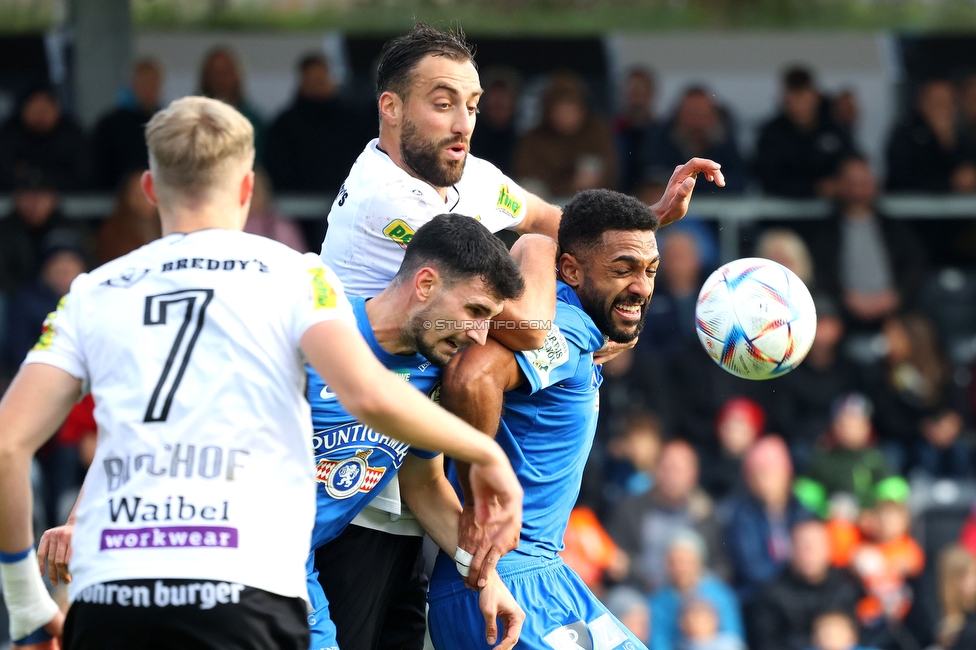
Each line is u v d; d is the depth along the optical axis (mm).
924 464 31375
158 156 10094
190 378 9469
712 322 13609
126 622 9188
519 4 38781
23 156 30969
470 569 12133
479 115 33156
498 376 11820
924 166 35562
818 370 30938
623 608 25734
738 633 26297
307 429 9820
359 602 13125
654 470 27766
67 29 34188
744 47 40062
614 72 38688
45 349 9773
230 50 33594
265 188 30438
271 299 9734
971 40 40844
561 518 13469
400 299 11258
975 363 33375
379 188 12703
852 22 41250
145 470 9297
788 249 32062
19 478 9641
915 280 33875
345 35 37594
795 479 29203
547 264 12656
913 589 28250
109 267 10086
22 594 10477
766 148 33594
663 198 14555
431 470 12656
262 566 9336
